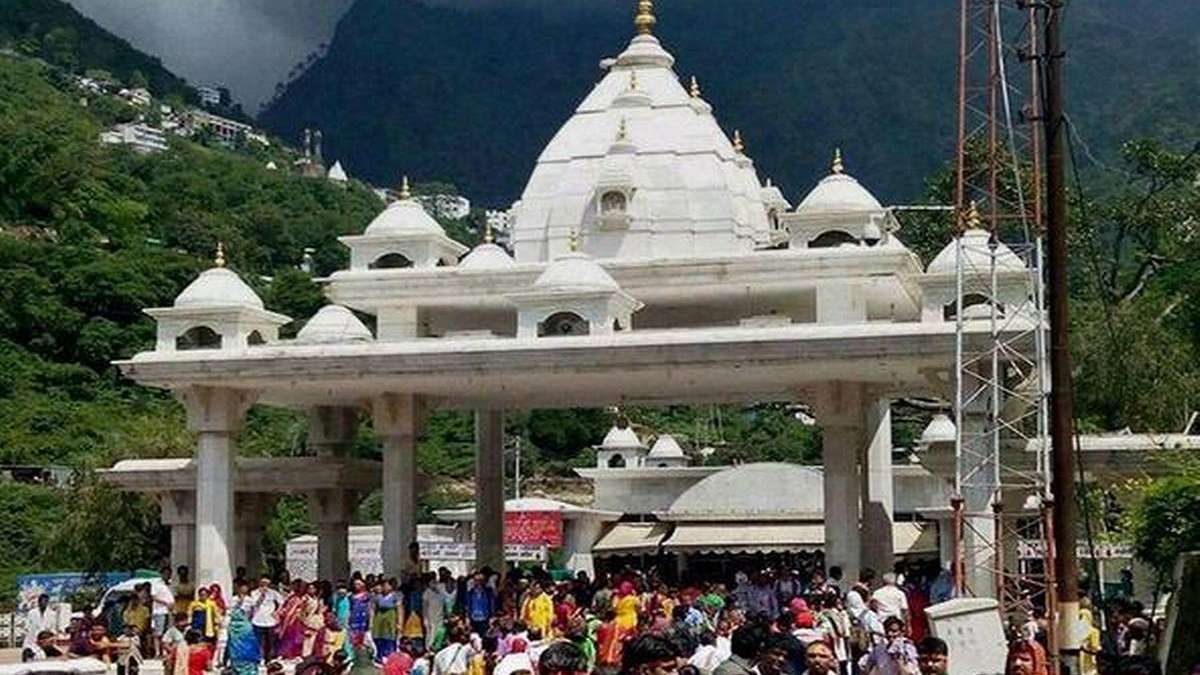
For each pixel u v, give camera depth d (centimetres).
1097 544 5128
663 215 4947
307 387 4456
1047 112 2781
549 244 5050
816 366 4041
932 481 6731
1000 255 4162
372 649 3681
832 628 3102
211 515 4391
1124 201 7544
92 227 13288
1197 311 6344
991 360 3884
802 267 4525
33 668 2325
